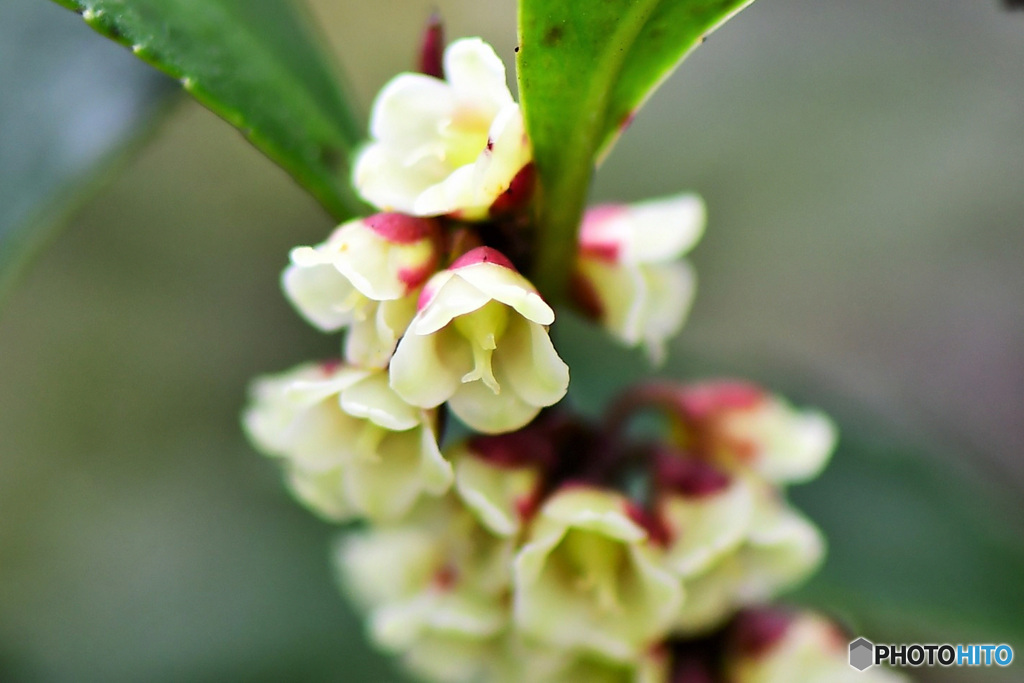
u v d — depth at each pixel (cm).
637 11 6
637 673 6
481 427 6
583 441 6
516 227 6
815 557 7
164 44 6
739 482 6
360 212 6
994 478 8
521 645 6
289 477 6
